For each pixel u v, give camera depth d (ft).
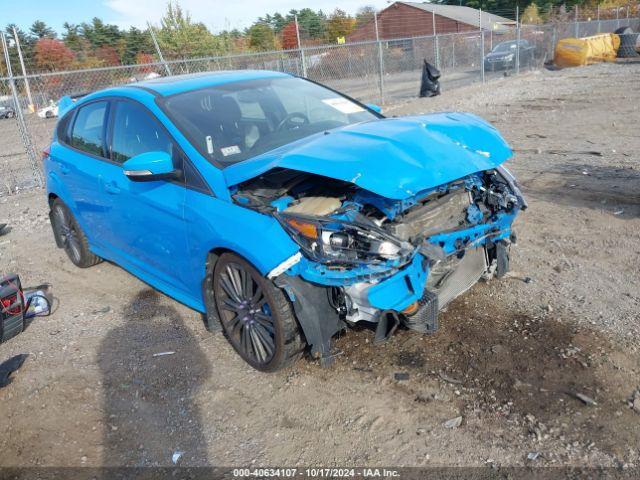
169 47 78.28
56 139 18.16
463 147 11.12
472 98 50.93
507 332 11.97
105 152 15.16
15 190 32.58
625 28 88.89
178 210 12.09
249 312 11.30
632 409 9.50
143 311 15.16
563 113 38.32
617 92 46.09
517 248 16.31
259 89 14.85
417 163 9.92
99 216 15.71
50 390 11.87
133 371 12.34
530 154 27.40
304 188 11.05
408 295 9.88
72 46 74.23
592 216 18.30
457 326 12.37
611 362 10.69
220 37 84.07
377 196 10.24
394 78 66.33
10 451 10.27
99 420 10.87
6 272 19.13
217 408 10.85
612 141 28.58
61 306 16.02
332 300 10.30
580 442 8.92
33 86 38.65
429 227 10.77
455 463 8.82
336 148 10.37
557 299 13.17
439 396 10.30
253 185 11.34
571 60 75.87
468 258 12.62
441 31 131.03
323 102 15.24
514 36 80.84
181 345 13.19
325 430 9.89
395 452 9.18
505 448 8.98
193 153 12.07
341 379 11.14
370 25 99.30
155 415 10.87
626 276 14.06
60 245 19.60
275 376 11.57
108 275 17.97
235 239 10.60
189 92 14.02
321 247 9.52
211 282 12.12
